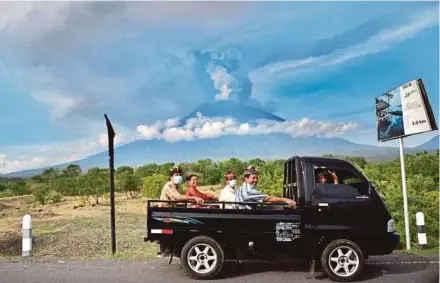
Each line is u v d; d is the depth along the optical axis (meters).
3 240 18.95
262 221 9.23
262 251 9.35
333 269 9.12
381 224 9.31
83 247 16.12
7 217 31.16
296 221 9.25
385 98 15.09
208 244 9.12
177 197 9.67
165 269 10.12
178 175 9.95
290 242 9.24
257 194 9.49
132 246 16.19
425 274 9.75
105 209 35.31
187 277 9.34
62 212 33.69
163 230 9.14
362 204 9.32
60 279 9.12
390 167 34.06
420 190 21.47
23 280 9.04
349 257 9.18
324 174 9.47
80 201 45.50
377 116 15.69
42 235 19.44
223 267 10.30
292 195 9.90
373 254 9.48
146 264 10.70
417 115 13.32
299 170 9.51
